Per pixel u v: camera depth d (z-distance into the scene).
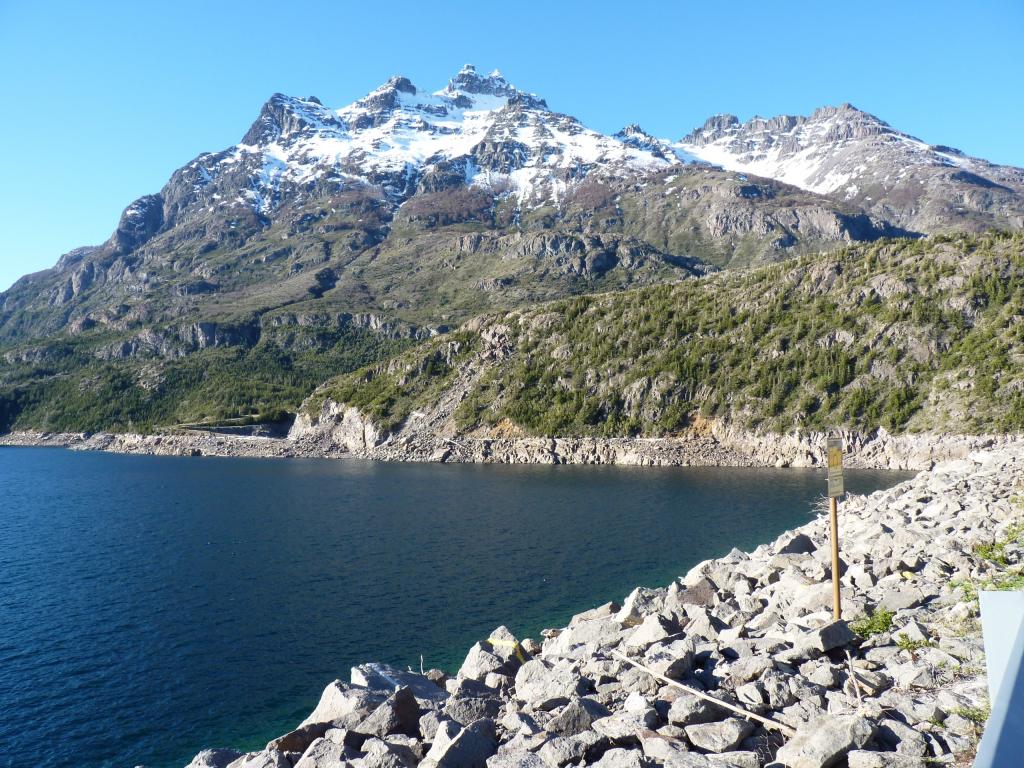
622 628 19.03
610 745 10.83
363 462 163.50
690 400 147.88
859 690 11.42
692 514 75.38
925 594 16.61
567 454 146.62
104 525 78.94
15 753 26.84
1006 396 115.19
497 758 10.54
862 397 128.88
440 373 192.12
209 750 15.21
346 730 12.88
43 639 38.97
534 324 188.00
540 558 55.41
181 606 44.91
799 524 67.62
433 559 56.28
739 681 12.52
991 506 26.67
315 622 40.75
